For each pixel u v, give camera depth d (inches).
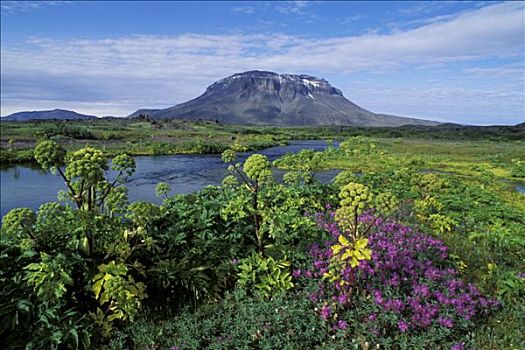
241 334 212.2
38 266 202.1
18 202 986.1
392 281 244.4
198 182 1304.1
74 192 229.5
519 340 215.0
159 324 228.1
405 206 518.3
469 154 1357.0
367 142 1502.2
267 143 3336.6
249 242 298.4
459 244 379.9
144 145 2691.9
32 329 197.9
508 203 581.3
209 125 6801.2
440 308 225.8
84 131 3319.4
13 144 2342.5
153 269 244.7
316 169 652.7
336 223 343.9
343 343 202.7
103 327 212.7
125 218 268.5
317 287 239.6
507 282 272.4
